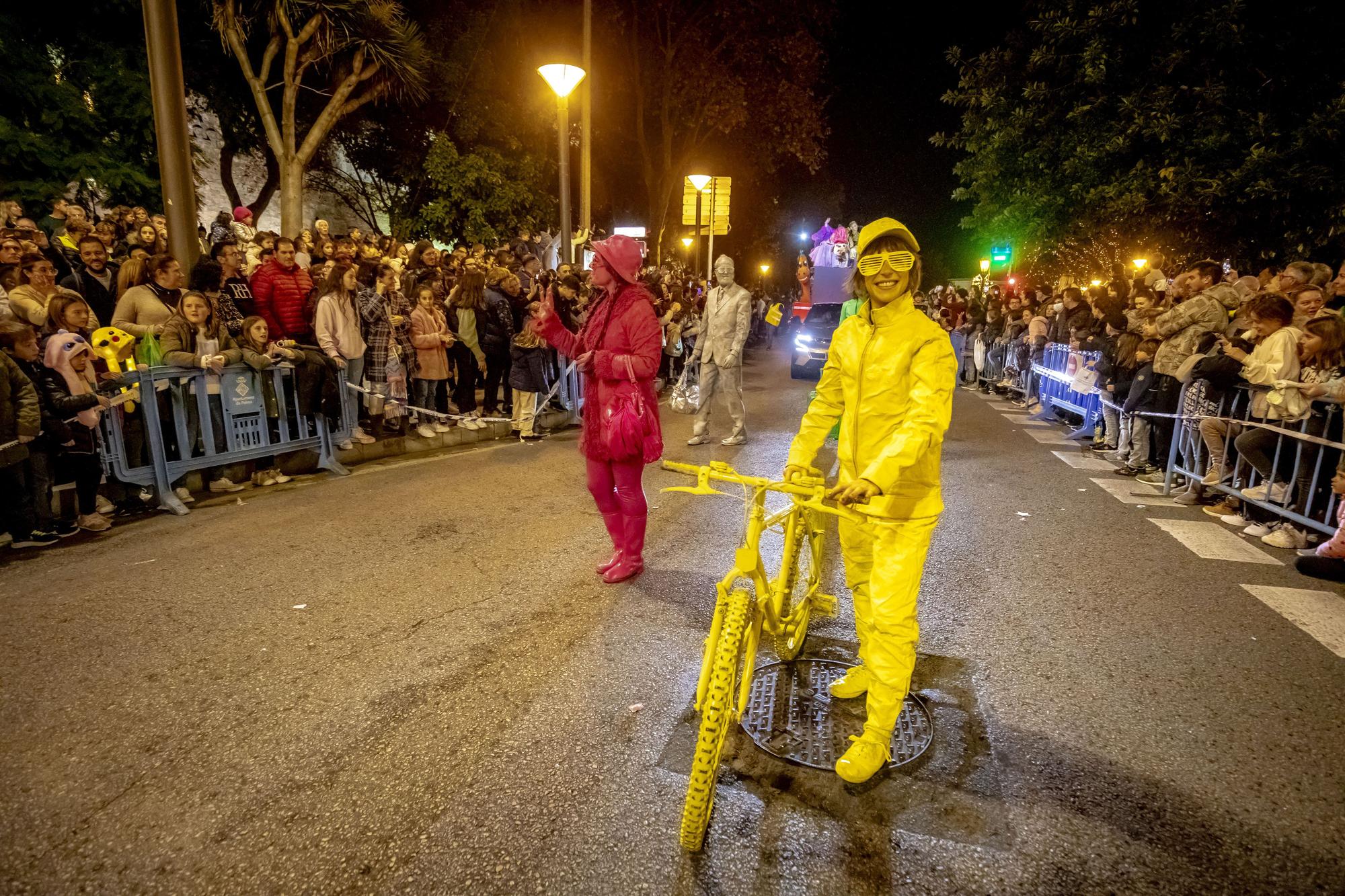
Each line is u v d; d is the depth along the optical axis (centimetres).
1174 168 1058
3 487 487
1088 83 1181
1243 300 691
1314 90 996
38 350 520
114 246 805
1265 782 276
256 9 1199
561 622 401
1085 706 325
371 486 666
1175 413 701
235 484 645
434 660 359
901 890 226
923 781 275
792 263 4397
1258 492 561
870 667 273
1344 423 497
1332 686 343
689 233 2691
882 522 269
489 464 760
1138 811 260
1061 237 1352
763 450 844
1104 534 556
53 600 419
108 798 262
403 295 848
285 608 412
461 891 223
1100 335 948
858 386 271
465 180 1608
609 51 2142
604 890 224
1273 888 228
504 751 290
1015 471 757
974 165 1468
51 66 1184
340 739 297
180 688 332
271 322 691
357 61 1227
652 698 329
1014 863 236
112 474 553
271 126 1211
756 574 274
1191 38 1078
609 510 458
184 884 226
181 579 451
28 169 1123
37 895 221
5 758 283
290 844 242
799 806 260
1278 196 964
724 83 2183
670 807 260
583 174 1303
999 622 407
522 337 858
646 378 433
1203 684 344
